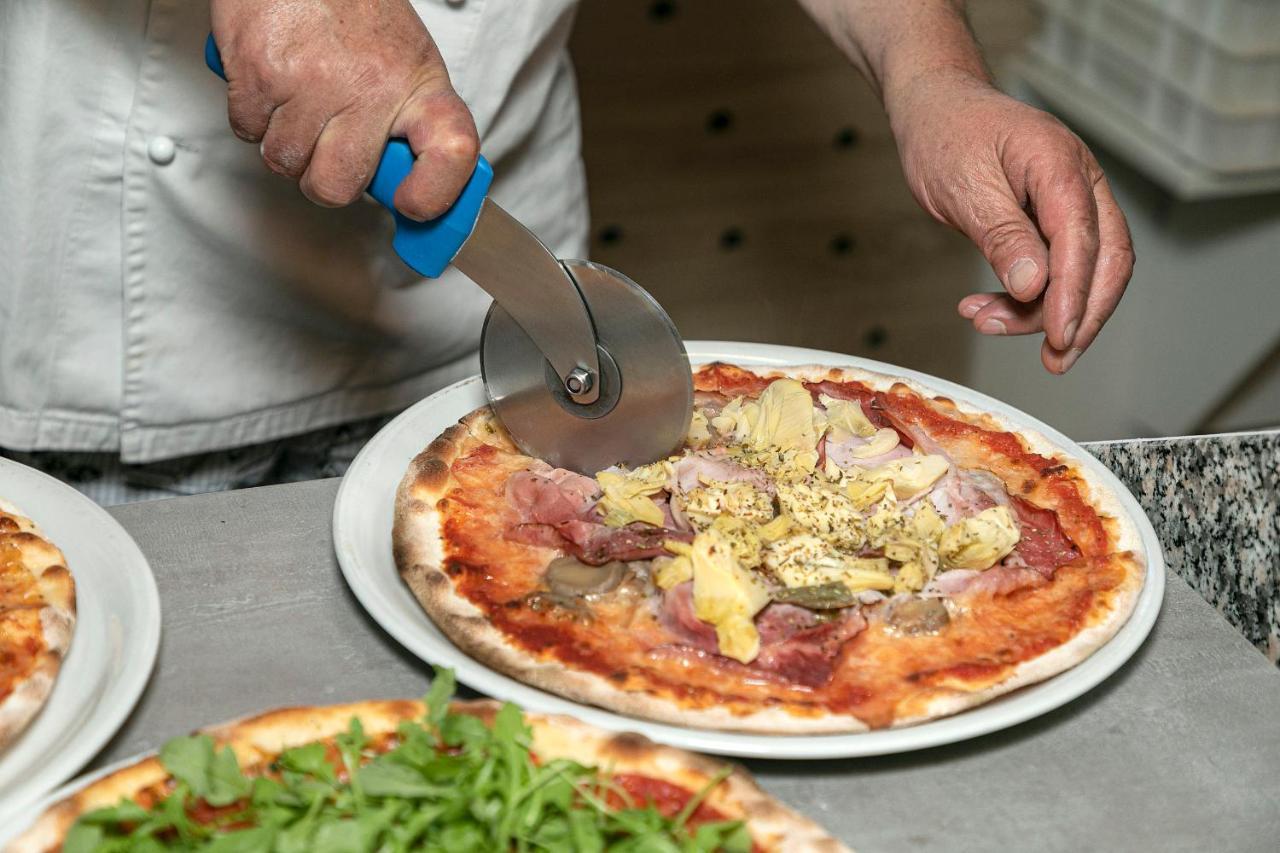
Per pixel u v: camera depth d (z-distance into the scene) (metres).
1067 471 1.12
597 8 2.49
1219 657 0.94
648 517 1.01
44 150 1.27
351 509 1.02
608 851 0.64
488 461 1.11
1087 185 1.15
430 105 0.90
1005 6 2.73
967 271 2.92
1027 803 0.79
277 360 1.45
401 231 0.95
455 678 0.82
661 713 0.82
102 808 0.65
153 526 1.02
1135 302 2.84
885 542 0.98
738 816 0.69
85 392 1.38
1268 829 0.78
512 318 1.01
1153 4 2.60
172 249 1.34
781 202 2.76
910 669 0.89
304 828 0.63
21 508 0.97
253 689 0.86
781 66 2.63
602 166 2.64
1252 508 1.22
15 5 1.23
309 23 0.90
